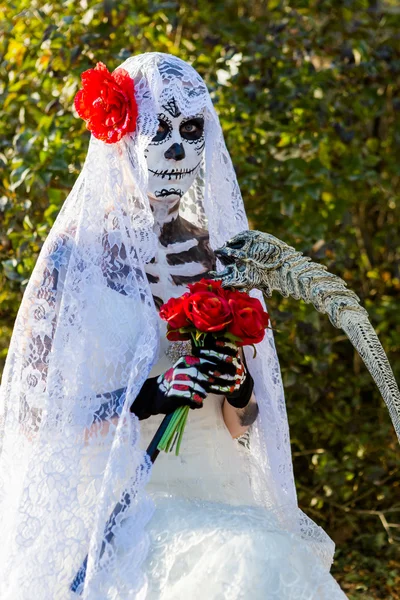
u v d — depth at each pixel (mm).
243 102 7844
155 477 4086
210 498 4121
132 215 4094
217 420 4250
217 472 4176
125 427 3824
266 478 4496
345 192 8617
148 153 4250
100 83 4078
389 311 8867
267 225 8039
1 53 7969
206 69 7949
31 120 7785
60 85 7648
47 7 7746
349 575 7785
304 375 8008
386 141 9414
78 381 3920
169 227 4395
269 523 3775
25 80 7711
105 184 4086
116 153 4133
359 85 8617
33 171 7242
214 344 3936
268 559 3516
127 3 7789
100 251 4031
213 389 3936
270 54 8070
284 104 8008
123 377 3973
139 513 3783
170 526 3744
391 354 8977
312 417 8359
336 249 8453
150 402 3979
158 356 4168
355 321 3756
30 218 7562
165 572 3637
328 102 8156
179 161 4277
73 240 4121
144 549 3684
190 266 4410
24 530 3830
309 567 3633
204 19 8445
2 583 3873
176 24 8125
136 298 4020
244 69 8039
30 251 7371
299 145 7883
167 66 4207
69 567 3842
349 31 8383
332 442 8414
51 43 7488
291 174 7770
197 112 4270
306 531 4355
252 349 4480
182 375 3904
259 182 7938
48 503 3846
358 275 9297
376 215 9617
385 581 7703
